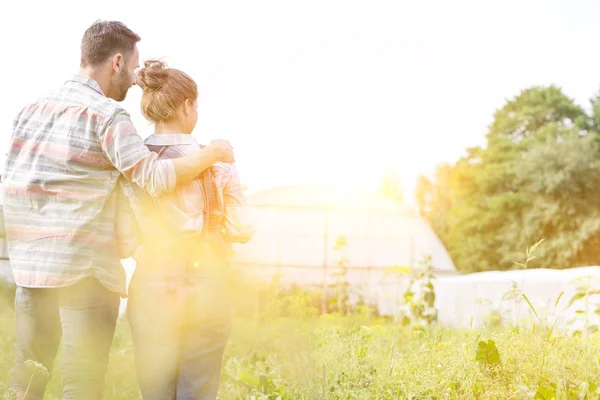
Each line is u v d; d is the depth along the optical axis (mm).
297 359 3846
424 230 25172
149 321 2635
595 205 38000
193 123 2852
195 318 2658
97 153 2645
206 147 2684
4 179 2756
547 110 42656
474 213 41969
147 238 2660
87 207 2633
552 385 3266
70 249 2609
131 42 2871
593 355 3807
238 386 3979
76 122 2650
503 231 40344
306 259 23281
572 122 42875
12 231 2719
